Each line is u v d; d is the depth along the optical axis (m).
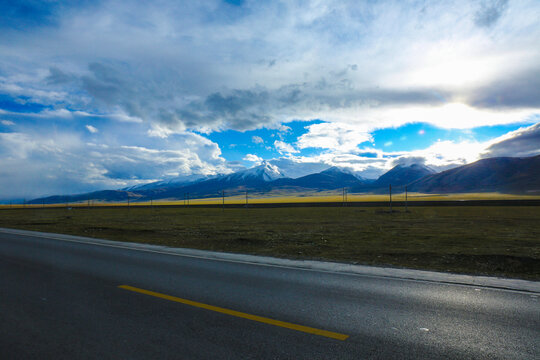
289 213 64.25
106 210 102.38
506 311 6.00
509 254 13.34
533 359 4.21
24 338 4.93
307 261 11.21
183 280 8.41
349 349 4.48
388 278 8.62
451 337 4.87
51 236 20.36
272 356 4.29
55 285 7.95
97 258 11.87
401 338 4.83
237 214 62.88
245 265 10.48
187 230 27.47
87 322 5.54
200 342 4.73
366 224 34.91
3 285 7.97
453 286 7.79
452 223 35.56
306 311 6.00
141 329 5.23
